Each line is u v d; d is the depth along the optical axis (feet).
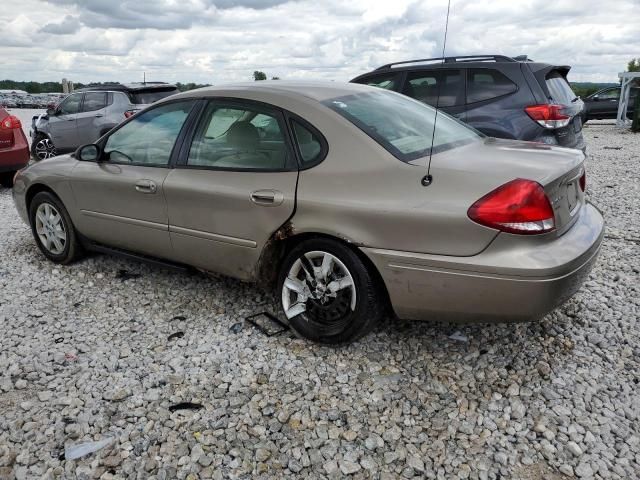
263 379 10.02
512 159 10.01
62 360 10.83
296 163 10.77
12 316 12.82
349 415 9.01
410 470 7.84
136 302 13.47
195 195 11.94
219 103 12.21
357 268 10.11
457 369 10.22
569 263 8.98
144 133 13.50
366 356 10.68
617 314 12.07
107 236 14.47
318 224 10.25
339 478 7.74
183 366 10.53
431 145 10.34
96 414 9.15
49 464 8.07
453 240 9.09
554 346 10.90
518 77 20.51
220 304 13.16
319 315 10.99
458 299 9.32
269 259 11.36
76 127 37.29
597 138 50.90
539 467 7.81
